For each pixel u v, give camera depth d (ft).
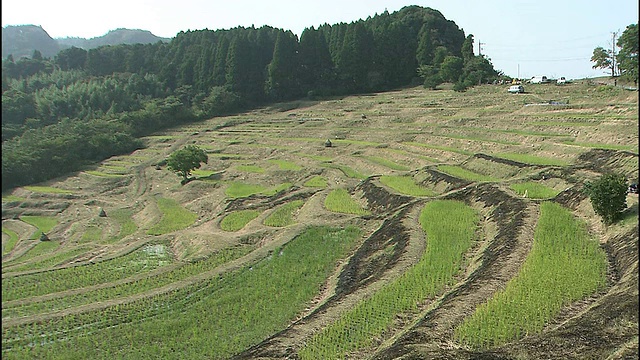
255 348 70.79
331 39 421.59
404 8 489.26
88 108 387.14
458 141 202.59
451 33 458.09
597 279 73.77
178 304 91.45
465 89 317.83
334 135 277.23
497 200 117.08
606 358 50.93
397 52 414.62
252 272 103.71
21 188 272.10
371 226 124.26
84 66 497.87
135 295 96.22
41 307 94.68
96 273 114.73
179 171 240.53
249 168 240.73
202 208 193.57
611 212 90.27
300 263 106.52
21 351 77.46
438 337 62.64
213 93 383.24
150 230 167.53
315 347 68.23
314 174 205.98
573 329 58.18
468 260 90.99
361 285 87.20
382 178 164.04
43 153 291.17
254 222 143.43
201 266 112.27
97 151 320.91
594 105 203.31
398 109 299.99
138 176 276.00
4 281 110.52
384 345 65.51
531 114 218.59
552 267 78.18
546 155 156.87
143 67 480.23
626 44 228.84
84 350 77.10
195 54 448.65
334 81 404.98
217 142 311.27
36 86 437.99
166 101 384.68
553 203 109.29
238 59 402.93
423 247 98.89
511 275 77.61
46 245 182.60
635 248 77.15
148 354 75.05
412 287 81.87
